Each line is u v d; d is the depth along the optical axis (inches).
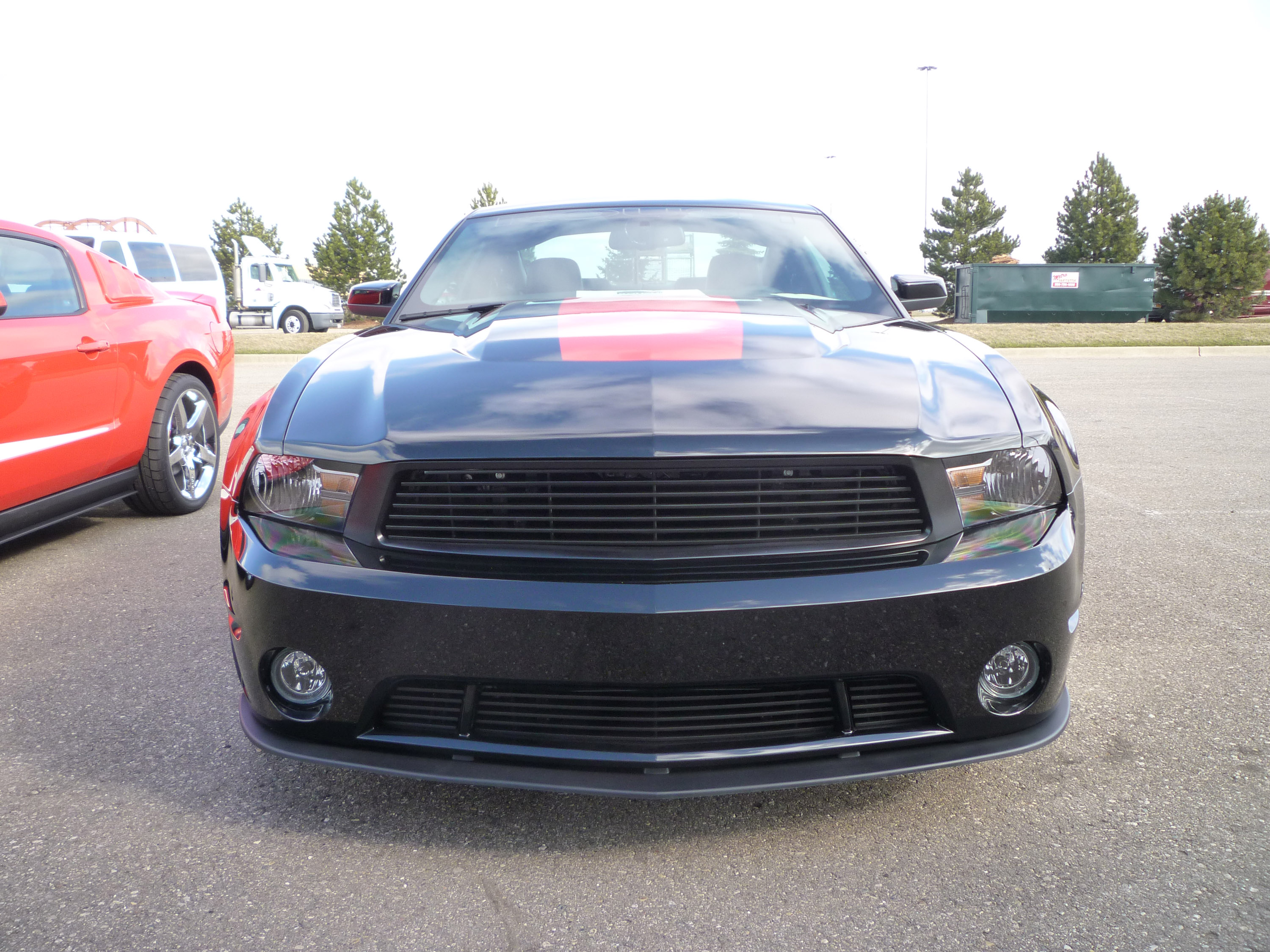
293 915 64.1
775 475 66.5
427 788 81.1
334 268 1663.4
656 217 119.1
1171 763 83.2
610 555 65.4
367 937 61.9
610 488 66.0
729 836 73.5
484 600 65.3
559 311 95.7
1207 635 113.0
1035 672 70.4
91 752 87.0
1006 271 968.3
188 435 177.8
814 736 68.0
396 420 70.4
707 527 65.9
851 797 79.0
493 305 104.9
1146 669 103.5
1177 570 138.9
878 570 66.4
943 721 69.0
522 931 62.5
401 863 70.3
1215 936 60.7
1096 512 174.1
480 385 73.5
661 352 77.7
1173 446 239.9
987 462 69.6
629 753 66.9
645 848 72.0
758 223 119.0
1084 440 249.3
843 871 68.7
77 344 142.4
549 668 65.3
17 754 86.7
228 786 81.4
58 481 140.3
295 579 68.6
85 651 111.0
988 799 78.2
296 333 916.0
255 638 70.8
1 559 149.3
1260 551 147.5
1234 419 283.1
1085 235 1755.7
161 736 90.1
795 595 64.7
